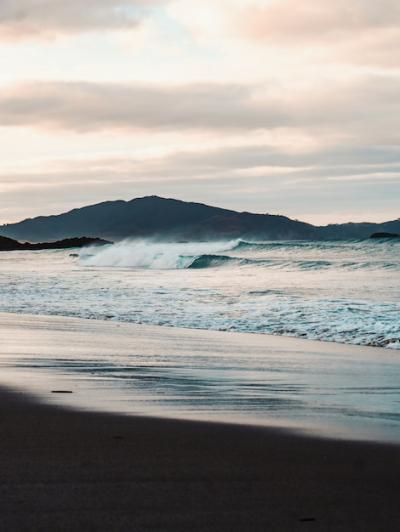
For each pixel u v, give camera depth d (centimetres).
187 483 420
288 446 533
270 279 3547
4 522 343
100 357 1117
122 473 437
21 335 1416
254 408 720
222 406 727
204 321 1841
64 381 860
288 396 804
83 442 522
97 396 758
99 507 368
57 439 531
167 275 4081
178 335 1518
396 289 2788
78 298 2525
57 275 4162
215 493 402
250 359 1149
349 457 502
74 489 399
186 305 2250
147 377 923
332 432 595
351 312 1945
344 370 1037
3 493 388
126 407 695
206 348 1292
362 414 697
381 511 379
